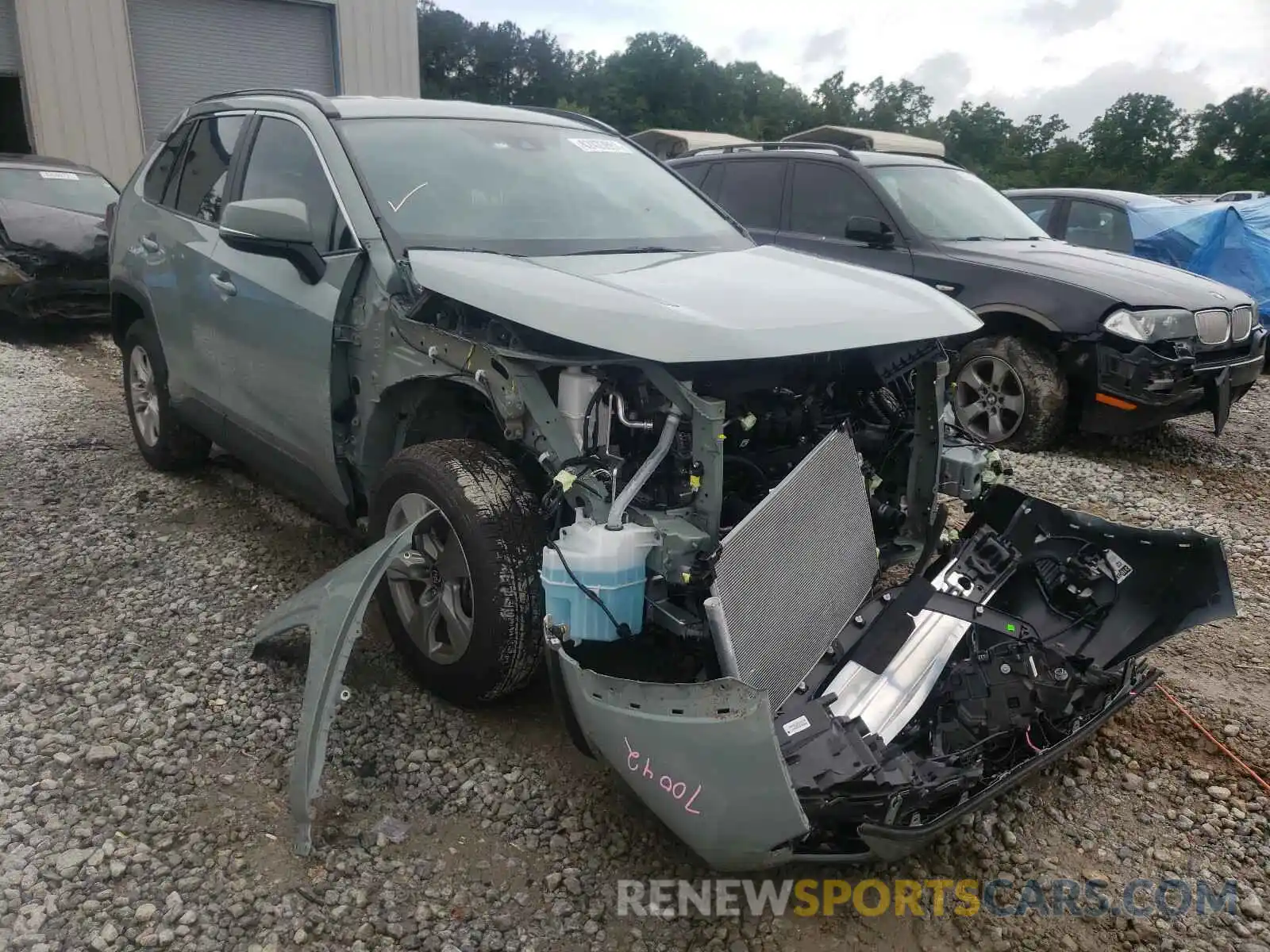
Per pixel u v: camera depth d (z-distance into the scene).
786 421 3.02
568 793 2.86
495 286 2.87
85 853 2.51
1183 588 3.02
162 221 4.79
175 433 5.15
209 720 3.10
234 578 4.12
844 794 2.25
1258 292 9.52
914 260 6.81
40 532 4.55
